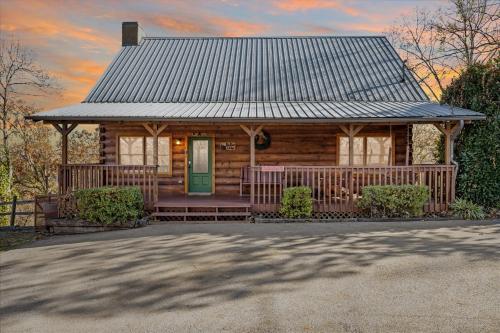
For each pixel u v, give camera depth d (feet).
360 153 48.26
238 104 46.16
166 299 18.10
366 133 47.65
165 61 57.00
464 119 37.17
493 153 39.88
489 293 17.63
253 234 31.30
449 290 18.08
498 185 39.78
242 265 22.68
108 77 52.70
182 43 62.08
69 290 19.75
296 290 18.62
